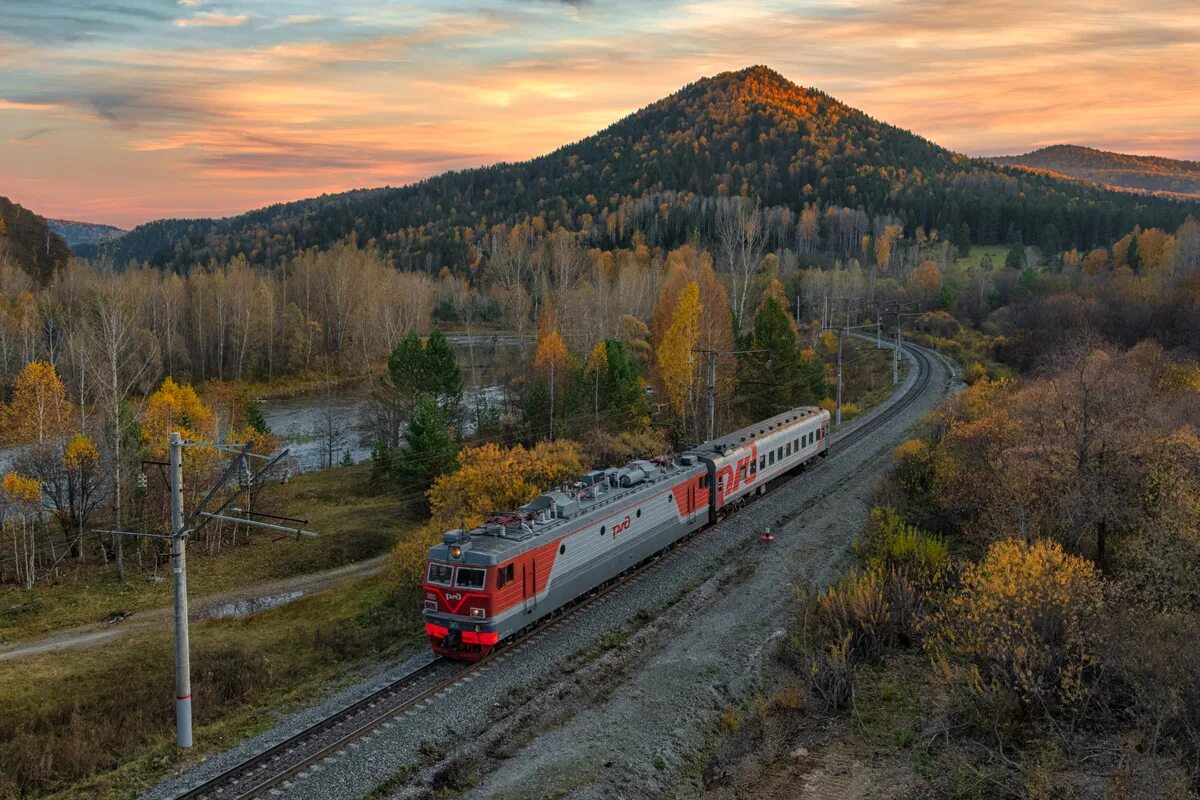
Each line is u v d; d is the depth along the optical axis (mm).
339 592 37688
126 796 19141
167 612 39188
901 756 20438
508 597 25672
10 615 39250
